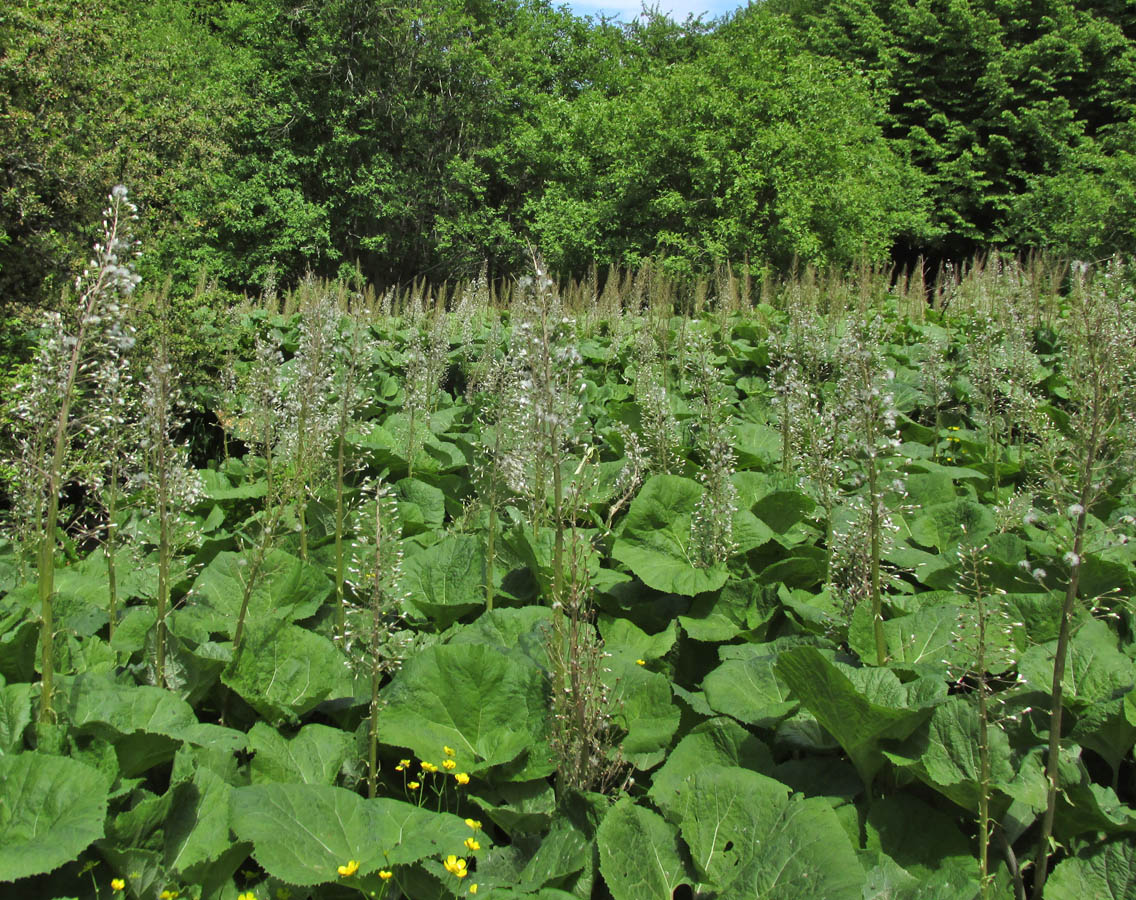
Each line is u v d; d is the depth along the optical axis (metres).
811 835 2.67
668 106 21.92
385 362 10.38
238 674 3.65
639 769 3.38
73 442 4.54
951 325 11.11
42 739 3.01
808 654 2.98
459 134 29.31
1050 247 23.81
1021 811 3.02
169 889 2.77
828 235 20.66
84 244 9.19
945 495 5.62
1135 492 5.54
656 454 6.07
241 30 30.86
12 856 2.48
